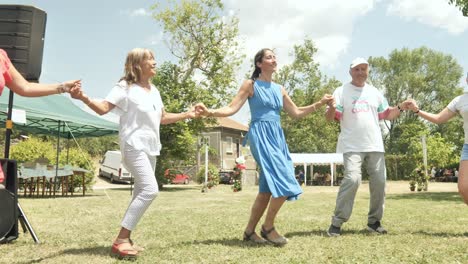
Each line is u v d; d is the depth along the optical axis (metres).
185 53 27.06
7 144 4.75
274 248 3.81
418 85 53.66
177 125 23.72
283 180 3.93
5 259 3.38
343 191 4.66
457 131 38.81
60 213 7.51
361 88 4.99
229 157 44.41
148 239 4.41
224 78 27.03
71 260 3.31
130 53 3.68
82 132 17.36
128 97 3.57
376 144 4.82
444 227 5.30
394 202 10.82
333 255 3.47
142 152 3.57
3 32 4.26
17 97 11.98
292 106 4.51
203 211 7.96
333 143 48.22
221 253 3.56
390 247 3.82
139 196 3.52
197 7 26.61
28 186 15.56
